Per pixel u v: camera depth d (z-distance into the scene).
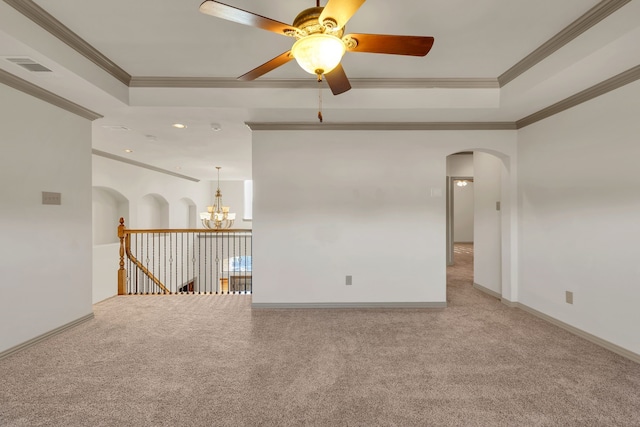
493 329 3.51
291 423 1.99
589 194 3.16
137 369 2.65
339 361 2.79
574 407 2.12
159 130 4.48
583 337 3.24
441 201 4.32
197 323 3.73
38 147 3.13
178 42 2.76
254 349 3.03
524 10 2.34
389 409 2.12
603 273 3.02
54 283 3.31
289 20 2.47
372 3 2.26
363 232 4.32
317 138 4.30
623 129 2.82
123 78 3.37
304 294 4.30
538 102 3.46
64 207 3.43
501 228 4.47
